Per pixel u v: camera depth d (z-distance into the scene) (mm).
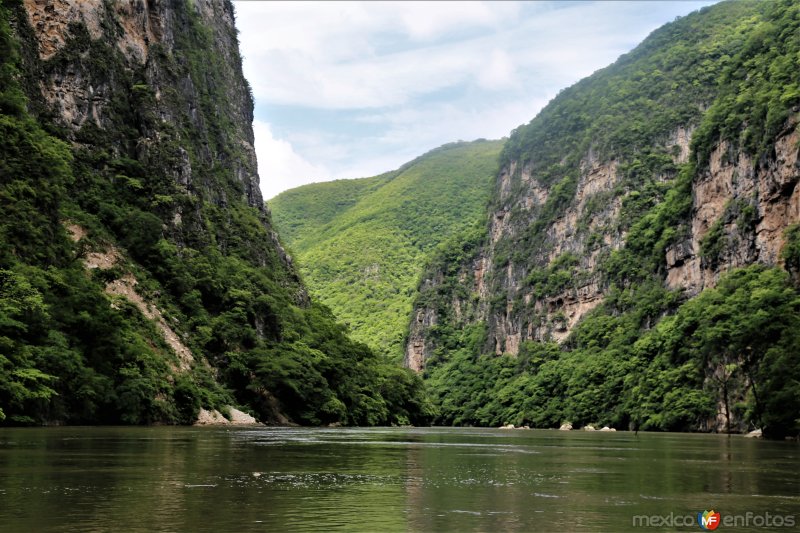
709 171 177250
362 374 161250
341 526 21047
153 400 87375
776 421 88562
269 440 62875
